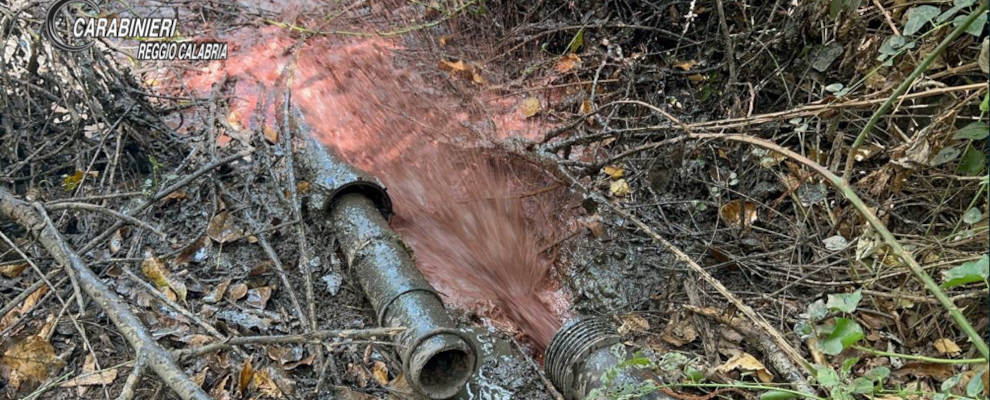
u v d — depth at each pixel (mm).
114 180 4719
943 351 3238
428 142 4996
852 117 4051
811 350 3242
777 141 4363
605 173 4664
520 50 5645
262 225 4379
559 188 4598
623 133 4629
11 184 4473
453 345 3215
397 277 3670
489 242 4395
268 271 4152
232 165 4770
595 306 4062
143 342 3039
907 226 3719
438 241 4445
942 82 3783
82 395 3488
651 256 4203
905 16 3920
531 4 5711
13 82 4578
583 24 5484
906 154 3441
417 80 5547
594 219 4430
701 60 5016
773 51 4539
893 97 2852
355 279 3947
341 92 5422
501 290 4207
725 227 4250
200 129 5145
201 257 4227
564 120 5137
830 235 3754
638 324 3838
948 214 3672
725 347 3592
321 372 3473
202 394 2832
